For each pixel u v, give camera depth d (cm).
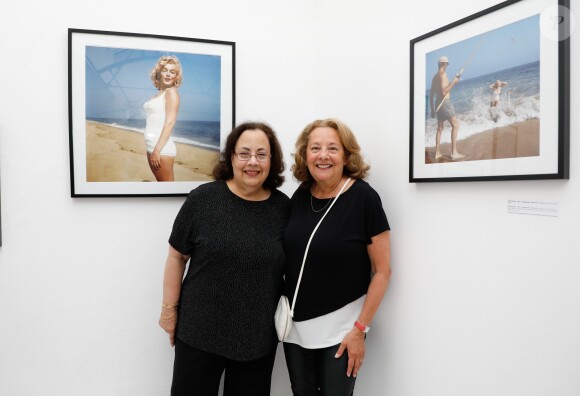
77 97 169
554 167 98
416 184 143
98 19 174
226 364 154
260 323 143
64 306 172
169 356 186
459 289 126
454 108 125
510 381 110
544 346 102
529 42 104
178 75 183
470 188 122
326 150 141
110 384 179
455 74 125
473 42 119
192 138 185
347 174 151
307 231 142
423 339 140
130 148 177
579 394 94
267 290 144
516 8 107
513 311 110
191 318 143
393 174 154
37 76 167
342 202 142
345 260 138
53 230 170
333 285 139
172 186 183
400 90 150
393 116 154
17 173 166
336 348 140
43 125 168
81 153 171
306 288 141
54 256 171
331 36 195
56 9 169
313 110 209
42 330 170
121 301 179
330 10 195
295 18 205
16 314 167
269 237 146
